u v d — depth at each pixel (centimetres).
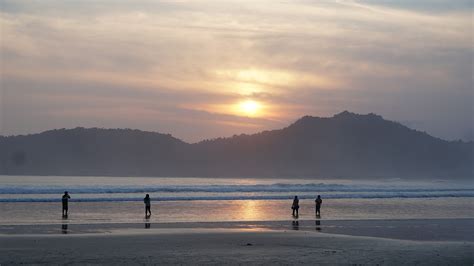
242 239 2994
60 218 4012
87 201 5822
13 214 4259
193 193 7912
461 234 3394
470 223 4044
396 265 2266
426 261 2369
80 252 2506
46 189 7550
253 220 4072
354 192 9050
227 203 5838
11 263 2223
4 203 5341
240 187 9594
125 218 4088
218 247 2706
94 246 2680
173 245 2750
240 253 2533
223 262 2297
